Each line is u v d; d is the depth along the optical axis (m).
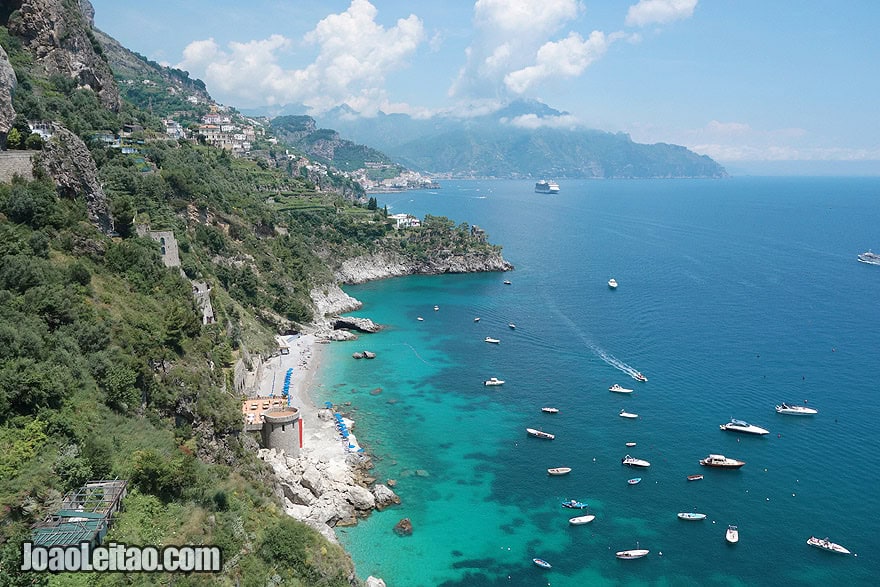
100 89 183.00
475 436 121.19
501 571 83.06
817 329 186.62
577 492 101.75
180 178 173.75
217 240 177.88
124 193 136.50
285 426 104.38
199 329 100.62
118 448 62.50
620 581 81.38
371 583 76.88
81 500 53.31
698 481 104.44
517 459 112.12
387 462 110.69
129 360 73.88
